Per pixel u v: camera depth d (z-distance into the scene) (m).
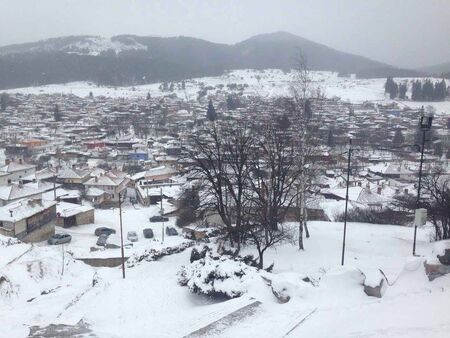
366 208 48.62
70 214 54.38
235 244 28.06
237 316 14.36
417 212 21.83
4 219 43.09
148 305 18.42
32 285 27.20
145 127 150.75
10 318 18.92
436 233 31.11
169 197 69.31
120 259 35.38
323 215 44.22
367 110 185.75
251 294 16.61
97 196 70.81
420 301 12.89
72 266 33.12
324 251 27.38
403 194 58.50
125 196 77.19
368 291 15.02
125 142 123.25
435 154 103.44
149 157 108.81
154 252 28.70
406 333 10.48
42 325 16.02
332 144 103.12
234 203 31.64
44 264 30.44
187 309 17.48
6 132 142.50
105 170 85.75
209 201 29.27
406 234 33.72
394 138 117.69
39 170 87.56
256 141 36.25
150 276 23.33
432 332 10.24
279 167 28.62
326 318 13.35
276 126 39.97
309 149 28.41
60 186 74.31
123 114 175.12
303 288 15.98
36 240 47.06
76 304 19.08
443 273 14.66
